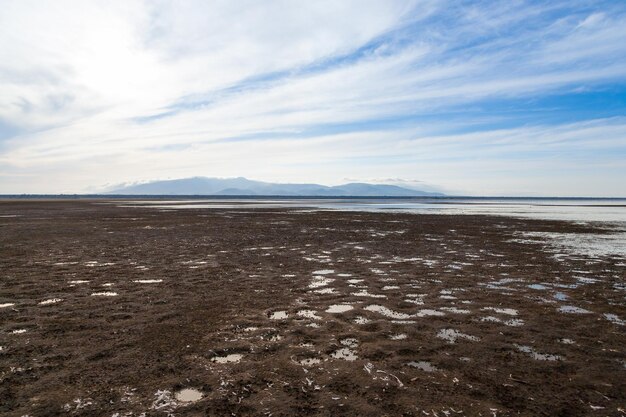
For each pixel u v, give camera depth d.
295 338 7.34
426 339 7.32
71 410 4.79
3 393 5.18
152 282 11.95
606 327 8.05
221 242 21.44
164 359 6.32
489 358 6.46
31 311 8.88
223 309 9.18
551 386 5.51
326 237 24.06
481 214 51.84
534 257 16.98
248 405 4.96
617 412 4.85
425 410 4.86
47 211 54.62
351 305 9.60
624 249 19.55
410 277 12.87
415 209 67.69
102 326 7.91
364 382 5.59
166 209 61.84
